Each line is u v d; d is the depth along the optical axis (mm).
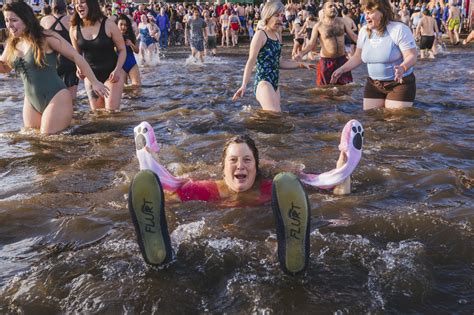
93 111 7953
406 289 2721
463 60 16391
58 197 4160
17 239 3471
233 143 3895
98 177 4695
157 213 2863
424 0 27203
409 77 7188
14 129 6879
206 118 7035
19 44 6461
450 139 5762
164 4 27922
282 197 2736
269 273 2881
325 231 3395
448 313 2547
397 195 4051
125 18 10391
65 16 8664
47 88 6512
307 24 18953
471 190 4160
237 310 2578
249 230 3424
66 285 2824
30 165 5168
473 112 7293
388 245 3193
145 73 13930
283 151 5277
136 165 4941
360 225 3453
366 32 7227
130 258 3080
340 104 8164
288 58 19141
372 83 7359
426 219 3467
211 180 4059
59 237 3473
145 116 7457
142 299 2676
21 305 2664
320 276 2842
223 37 25828
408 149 5332
